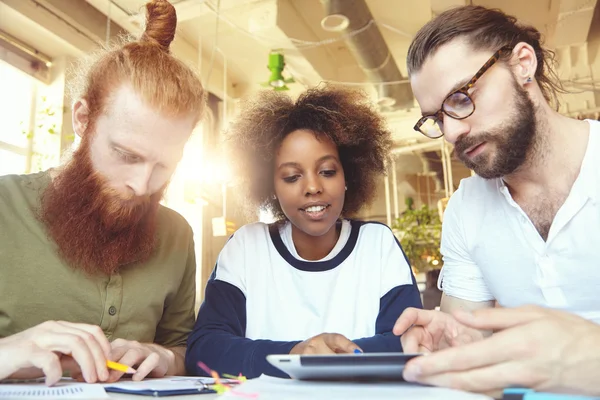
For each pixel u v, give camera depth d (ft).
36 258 3.71
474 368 2.05
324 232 4.50
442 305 5.02
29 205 3.84
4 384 2.62
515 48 3.82
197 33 15.78
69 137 13.42
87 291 3.80
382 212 27.94
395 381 2.27
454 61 3.76
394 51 17.49
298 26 14.94
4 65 12.42
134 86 3.43
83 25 13.39
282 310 4.50
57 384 2.58
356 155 5.17
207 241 17.62
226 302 4.34
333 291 4.55
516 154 3.80
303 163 4.44
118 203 3.61
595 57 16.78
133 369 2.96
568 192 4.04
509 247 4.35
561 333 2.03
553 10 14.49
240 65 18.04
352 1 12.40
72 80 4.08
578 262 3.99
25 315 3.67
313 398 1.86
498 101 3.73
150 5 3.92
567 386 1.97
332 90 5.09
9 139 12.96
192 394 2.44
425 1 14.66
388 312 4.28
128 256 3.89
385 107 18.86
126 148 3.45
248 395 1.94
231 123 5.39
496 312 2.27
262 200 5.39
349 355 2.15
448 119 3.84
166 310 4.52
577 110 17.47
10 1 11.53
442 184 27.81
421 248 19.34
